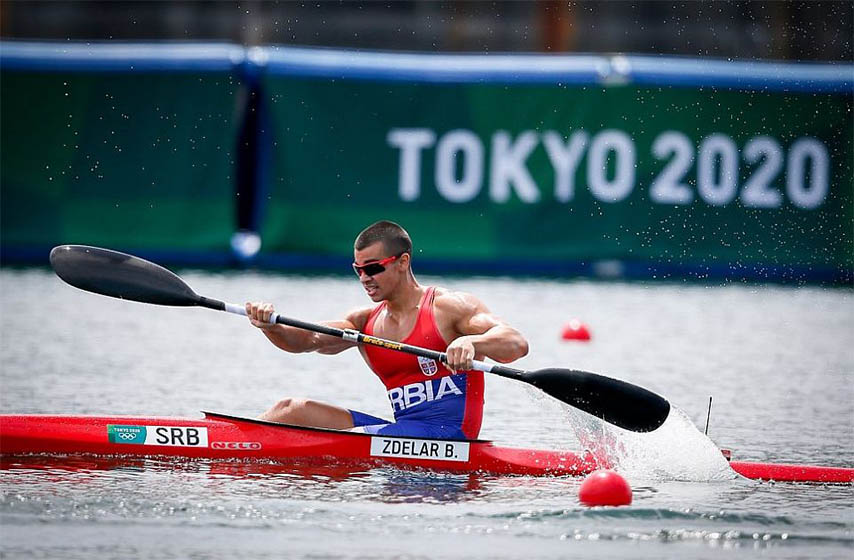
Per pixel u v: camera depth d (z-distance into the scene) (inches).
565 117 2541.8
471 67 2532.0
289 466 927.7
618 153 2544.3
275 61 2514.8
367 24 3380.9
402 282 960.9
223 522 764.0
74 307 2025.1
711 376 1503.4
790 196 2554.1
